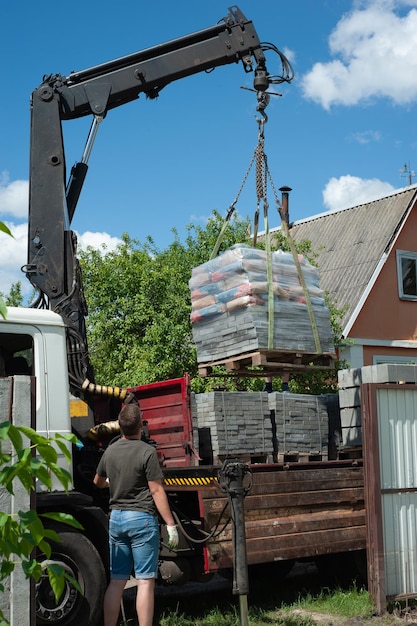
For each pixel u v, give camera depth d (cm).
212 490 712
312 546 768
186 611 766
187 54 890
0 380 476
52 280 766
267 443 773
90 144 871
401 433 820
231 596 830
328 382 1636
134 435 605
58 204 787
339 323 1866
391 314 2042
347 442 845
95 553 634
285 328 749
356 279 2009
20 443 228
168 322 1552
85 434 689
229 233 1698
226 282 764
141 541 579
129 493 586
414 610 773
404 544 799
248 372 790
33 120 815
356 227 2183
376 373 826
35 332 650
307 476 781
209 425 741
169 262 1689
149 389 788
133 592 832
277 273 759
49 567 240
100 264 1733
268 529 739
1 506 463
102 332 1661
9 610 464
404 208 2077
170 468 692
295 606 770
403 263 2102
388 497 798
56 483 632
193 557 725
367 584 841
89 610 625
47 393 645
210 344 789
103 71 874
